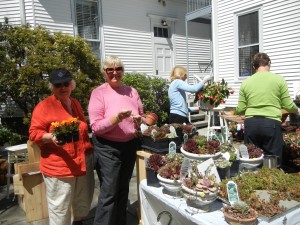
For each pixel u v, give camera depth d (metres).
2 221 3.33
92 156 2.86
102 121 2.43
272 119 2.95
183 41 11.25
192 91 3.87
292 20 7.13
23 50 6.18
